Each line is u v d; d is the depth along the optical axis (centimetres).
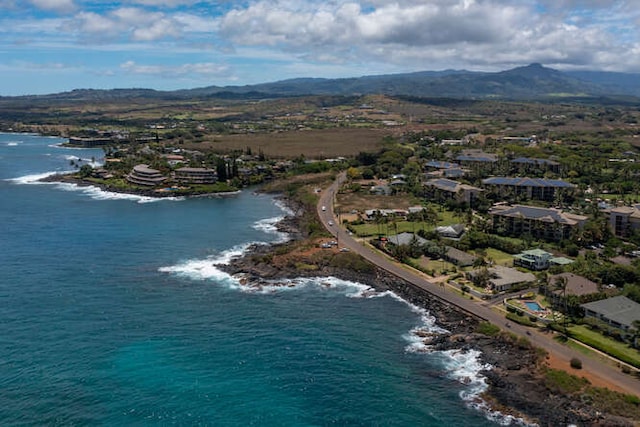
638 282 15575
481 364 11856
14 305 14462
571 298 13800
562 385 10631
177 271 17600
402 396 10694
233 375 11325
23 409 9988
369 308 14962
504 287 15638
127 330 13188
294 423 9862
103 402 10288
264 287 16425
